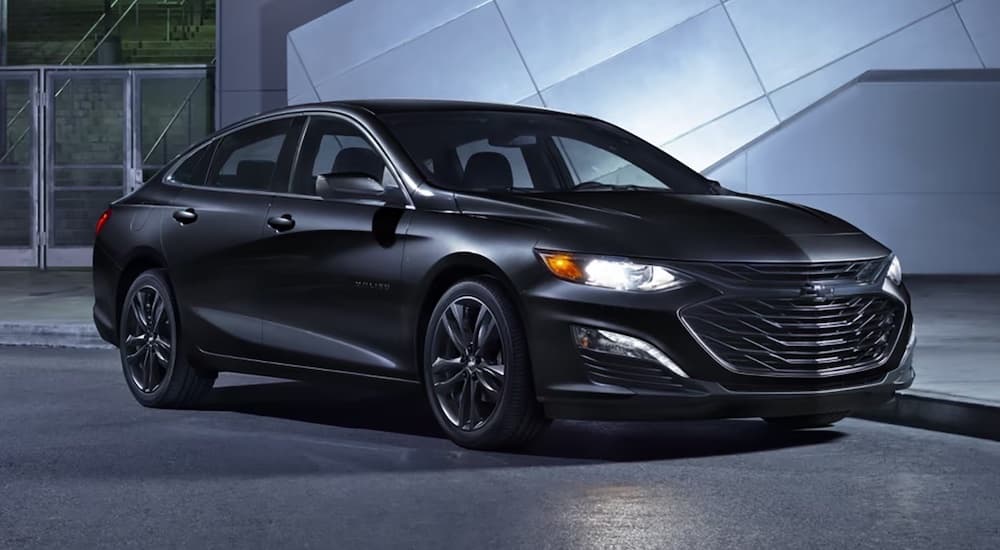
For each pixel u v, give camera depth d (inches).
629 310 285.7
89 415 365.1
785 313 292.0
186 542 229.9
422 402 382.6
